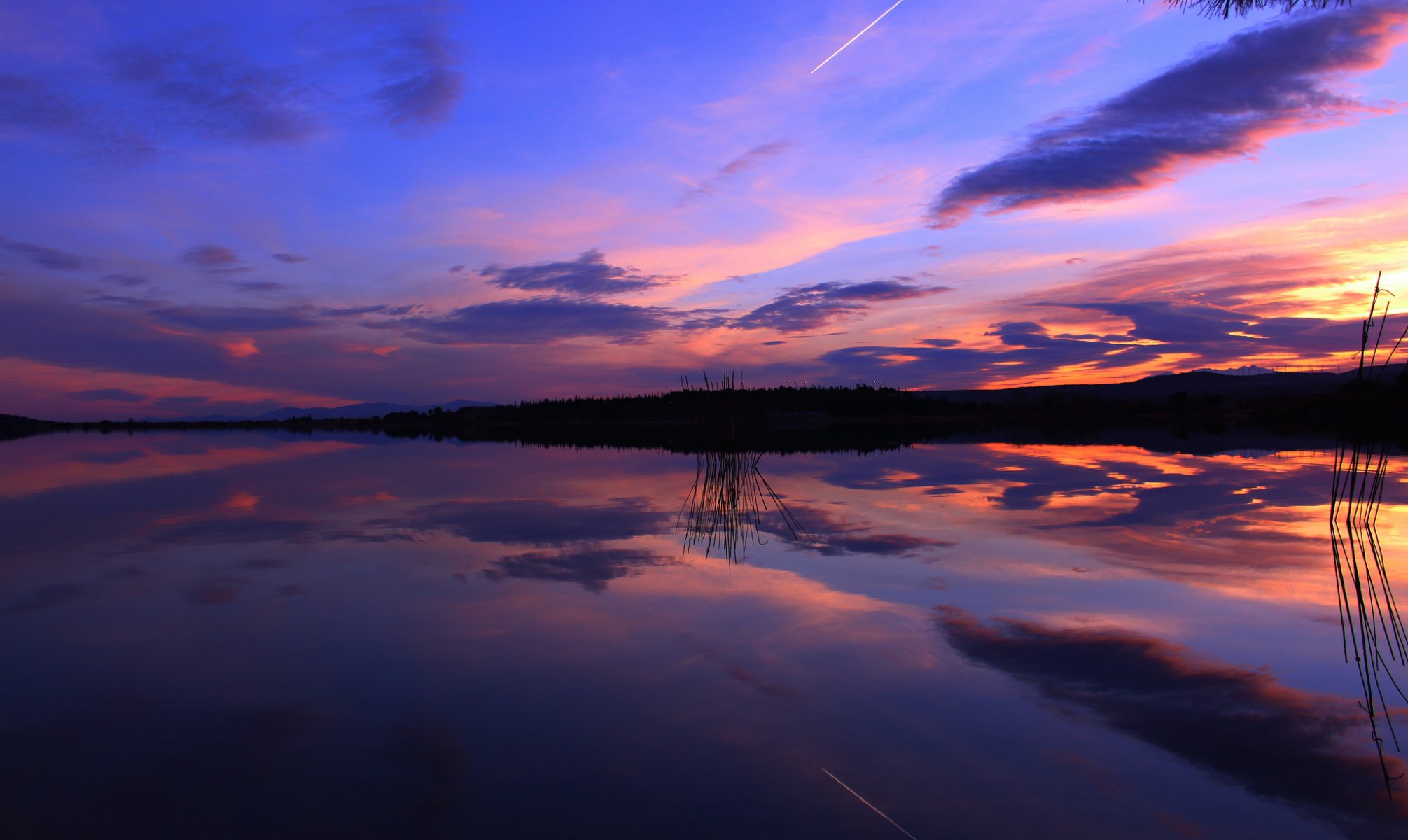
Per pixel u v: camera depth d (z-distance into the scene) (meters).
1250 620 4.09
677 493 9.56
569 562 5.63
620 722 2.94
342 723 2.95
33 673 3.46
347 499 9.33
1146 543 6.08
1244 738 2.76
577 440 26.94
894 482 10.50
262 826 2.28
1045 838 2.18
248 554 5.99
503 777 2.54
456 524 7.33
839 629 4.03
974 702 3.09
